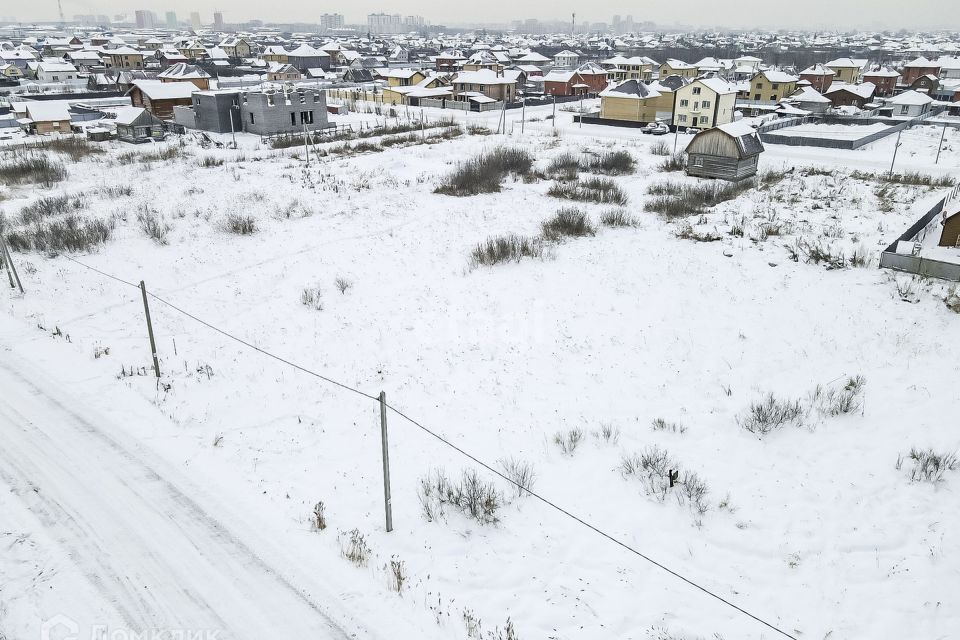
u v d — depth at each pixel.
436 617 7.95
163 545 8.96
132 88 66.94
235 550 8.95
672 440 11.94
